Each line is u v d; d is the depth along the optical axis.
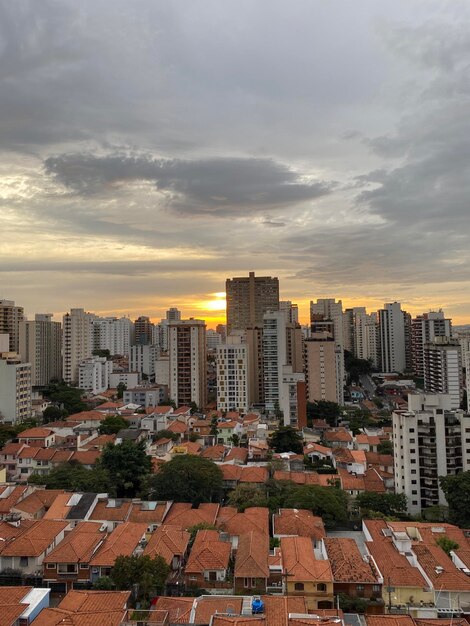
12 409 185.50
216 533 77.12
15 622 51.06
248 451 137.12
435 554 70.38
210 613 54.59
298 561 66.94
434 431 108.56
